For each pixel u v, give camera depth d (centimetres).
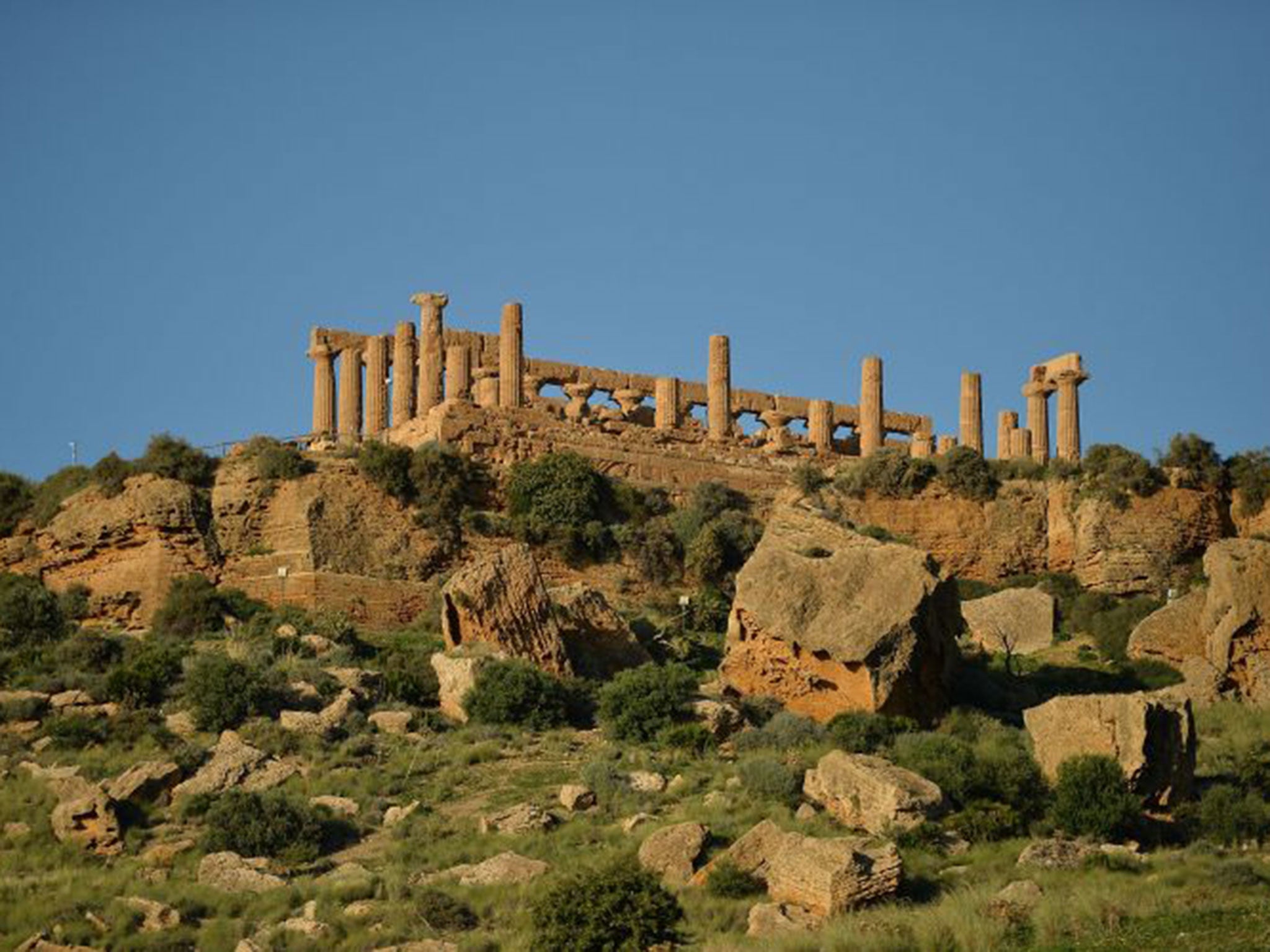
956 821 18938
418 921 17212
